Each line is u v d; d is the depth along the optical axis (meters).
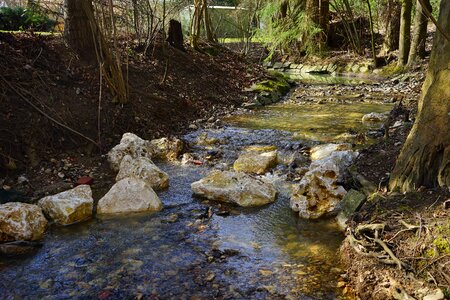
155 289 3.38
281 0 18.34
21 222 4.16
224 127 8.25
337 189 4.71
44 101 6.69
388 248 3.41
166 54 10.41
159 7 13.50
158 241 4.12
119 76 7.48
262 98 10.94
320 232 4.27
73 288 3.41
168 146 6.70
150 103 8.25
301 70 19.12
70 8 8.09
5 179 5.41
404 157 4.41
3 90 6.38
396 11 17.25
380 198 4.29
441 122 4.11
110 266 3.71
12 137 5.89
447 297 2.88
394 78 14.78
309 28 19.03
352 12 20.44
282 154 6.45
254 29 19.53
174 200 5.06
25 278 3.54
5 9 11.42
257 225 4.44
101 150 6.56
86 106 7.11
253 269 3.64
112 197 4.80
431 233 3.41
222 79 11.64
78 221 4.57
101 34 7.23
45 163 5.91
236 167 5.98
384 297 3.08
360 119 8.70
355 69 17.66
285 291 3.33
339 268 3.63
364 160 5.50
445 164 4.02
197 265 3.70
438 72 4.27
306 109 10.02
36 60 7.36
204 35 17.11
